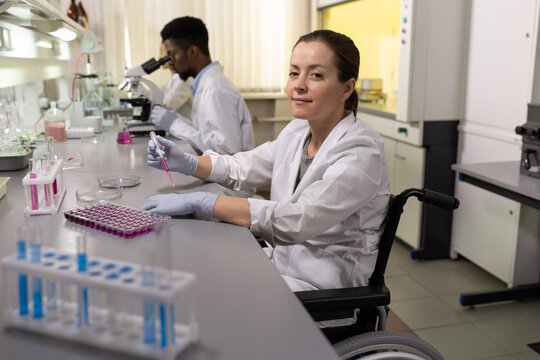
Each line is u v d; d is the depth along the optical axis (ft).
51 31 7.48
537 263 8.69
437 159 10.10
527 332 7.59
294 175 4.88
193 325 2.34
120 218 3.88
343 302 3.75
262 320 2.57
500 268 8.96
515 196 6.69
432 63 9.64
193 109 8.63
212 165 5.41
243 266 3.23
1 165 5.64
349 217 4.35
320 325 4.14
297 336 2.43
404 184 10.78
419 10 9.37
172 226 3.98
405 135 10.39
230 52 13.78
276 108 14.42
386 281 9.32
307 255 4.50
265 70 14.25
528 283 8.73
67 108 9.21
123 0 12.77
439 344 7.25
